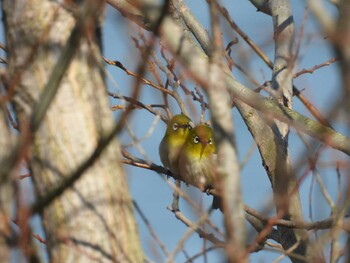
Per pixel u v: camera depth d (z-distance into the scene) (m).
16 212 7.87
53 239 9.01
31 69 8.97
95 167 9.02
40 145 9.02
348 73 6.93
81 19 7.22
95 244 8.91
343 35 6.94
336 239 9.66
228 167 7.66
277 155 12.91
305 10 11.39
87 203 8.95
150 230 9.34
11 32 9.19
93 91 9.20
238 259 7.43
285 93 14.08
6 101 8.13
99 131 9.11
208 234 9.64
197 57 8.50
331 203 10.09
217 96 7.79
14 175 7.39
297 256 10.39
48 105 7.39
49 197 8.02
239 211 7.59
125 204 9.14
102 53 9.46
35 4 9.12
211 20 7.84
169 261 8.68
